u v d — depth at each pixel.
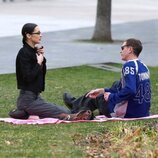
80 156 15.65
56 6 97.06
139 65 20.22
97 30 51.81
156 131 17.55
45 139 17.55
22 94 20.69
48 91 27.86
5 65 37.19
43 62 20.64
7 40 50.66
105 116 20.92
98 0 51.72
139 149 15.55
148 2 114.06
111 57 41.75
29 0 109.81
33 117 20.66
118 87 20.88
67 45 48.25
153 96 26.81
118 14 83.56
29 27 20.22
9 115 20.84
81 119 20.33
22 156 15.70
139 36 57.22
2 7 92.25
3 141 17.31
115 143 16.42
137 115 20.53
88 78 32.56
